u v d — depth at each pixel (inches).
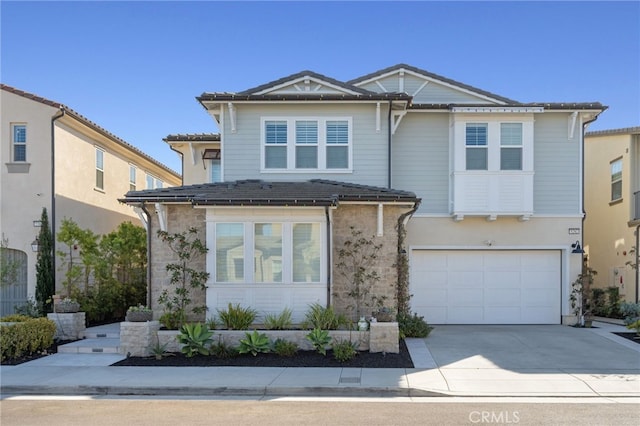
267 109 564.1
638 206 637.3
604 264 714.2
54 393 323.9
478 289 595.8
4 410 285.1
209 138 663.8
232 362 388.2
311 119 562.3
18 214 568.4
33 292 560.4
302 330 427.5
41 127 575.8
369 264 475.8
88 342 466.9
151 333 421.4
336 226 478.0
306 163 560.7
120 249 612.7
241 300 448.1
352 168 558.6
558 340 474.3
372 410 279.1
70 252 566.6
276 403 296.5
